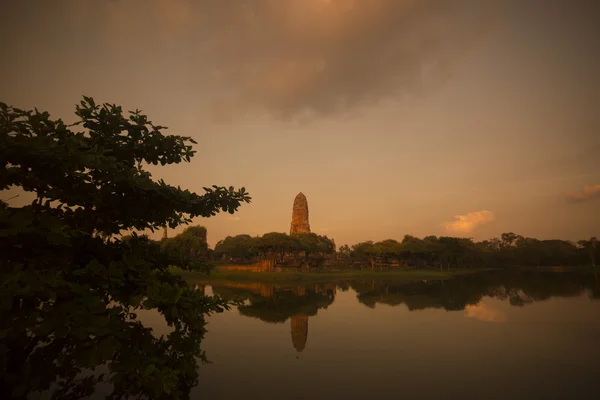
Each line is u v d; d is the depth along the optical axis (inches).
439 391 414.9
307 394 399.5
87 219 269.3
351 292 1625.2
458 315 960.3
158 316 850.8
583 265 4530.0
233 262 4008.4
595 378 458.3
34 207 243.6
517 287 1829.5
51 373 247.1
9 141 208.1
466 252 3914.9
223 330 759.7
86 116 290.0
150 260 302.4
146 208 292.2
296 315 961.5
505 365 514.9
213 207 328.5
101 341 215.0
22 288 179.0
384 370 487.8
